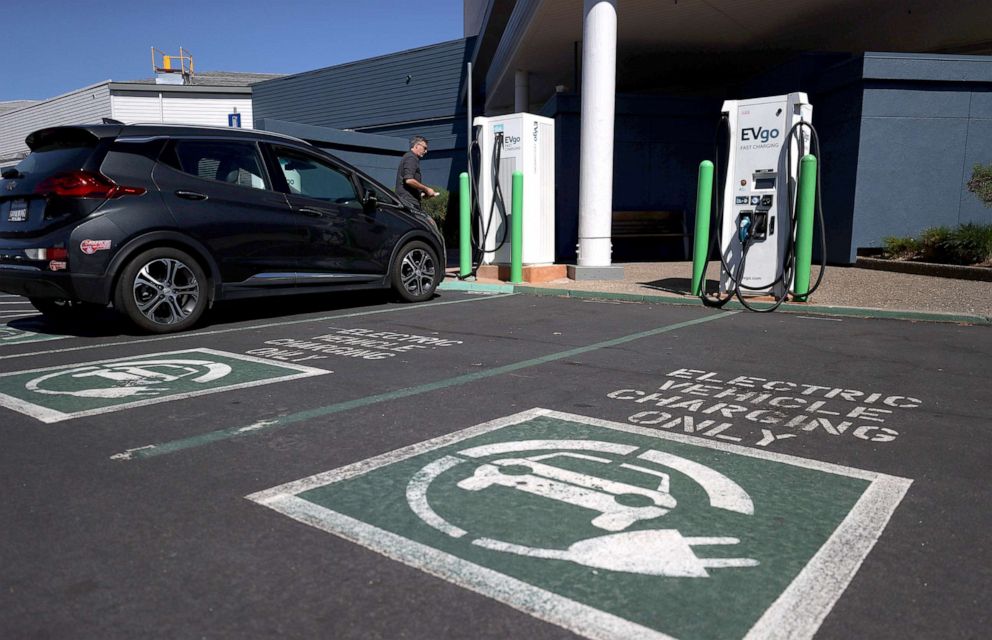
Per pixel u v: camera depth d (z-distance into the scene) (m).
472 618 2.00
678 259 15.35
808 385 4.58
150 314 6.32
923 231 11.17
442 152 25.92
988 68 11.46
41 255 5.97
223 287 6.75
